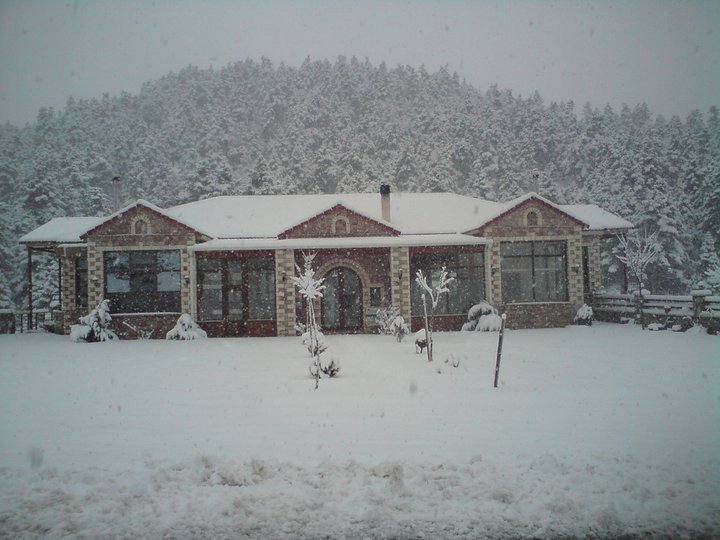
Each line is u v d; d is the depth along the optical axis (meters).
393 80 113.94
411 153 72.62
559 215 31.64
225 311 30.00
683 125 78.00
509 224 31.31
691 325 26.14
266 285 32.34
